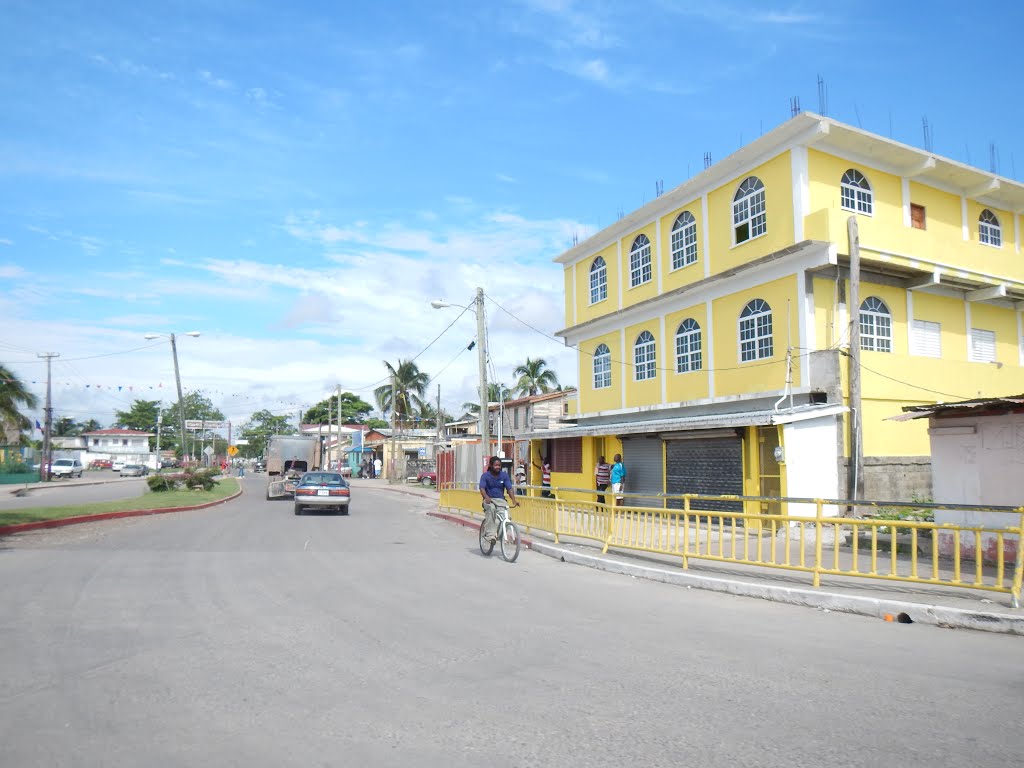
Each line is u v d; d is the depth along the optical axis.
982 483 12.33
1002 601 8.26
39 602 8.50
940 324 21.55
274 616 7.85
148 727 4.52
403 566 11.98
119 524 19.34
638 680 5.57
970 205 23.12
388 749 4.18
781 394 19.06
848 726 4.55
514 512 17.59
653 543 12.21
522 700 5.07
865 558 12.67
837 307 19.16
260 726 4.55
